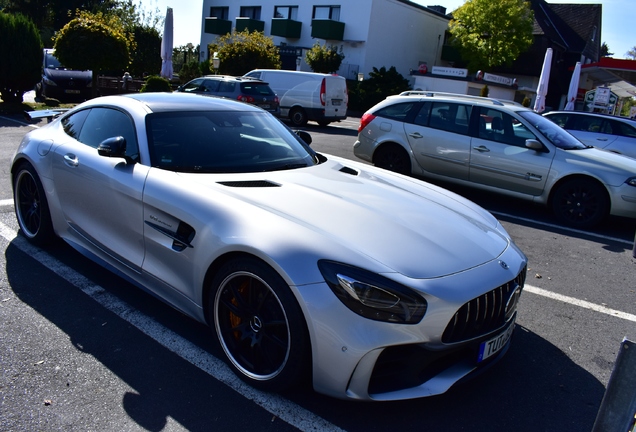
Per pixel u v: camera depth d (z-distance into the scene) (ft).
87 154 11.85
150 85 55.88
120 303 11.36
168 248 9.63
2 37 44.83
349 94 94.53
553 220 22.71
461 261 8.39
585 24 126.62
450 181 25.23
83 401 8.02
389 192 10.80
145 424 7.61
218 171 10.65
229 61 80.33
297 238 8.00
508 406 8.75
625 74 79.51
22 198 14.29
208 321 9.28
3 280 11.98
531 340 11.30
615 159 22.03
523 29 106.42
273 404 8.27
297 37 112.37
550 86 117.50
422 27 115.55
